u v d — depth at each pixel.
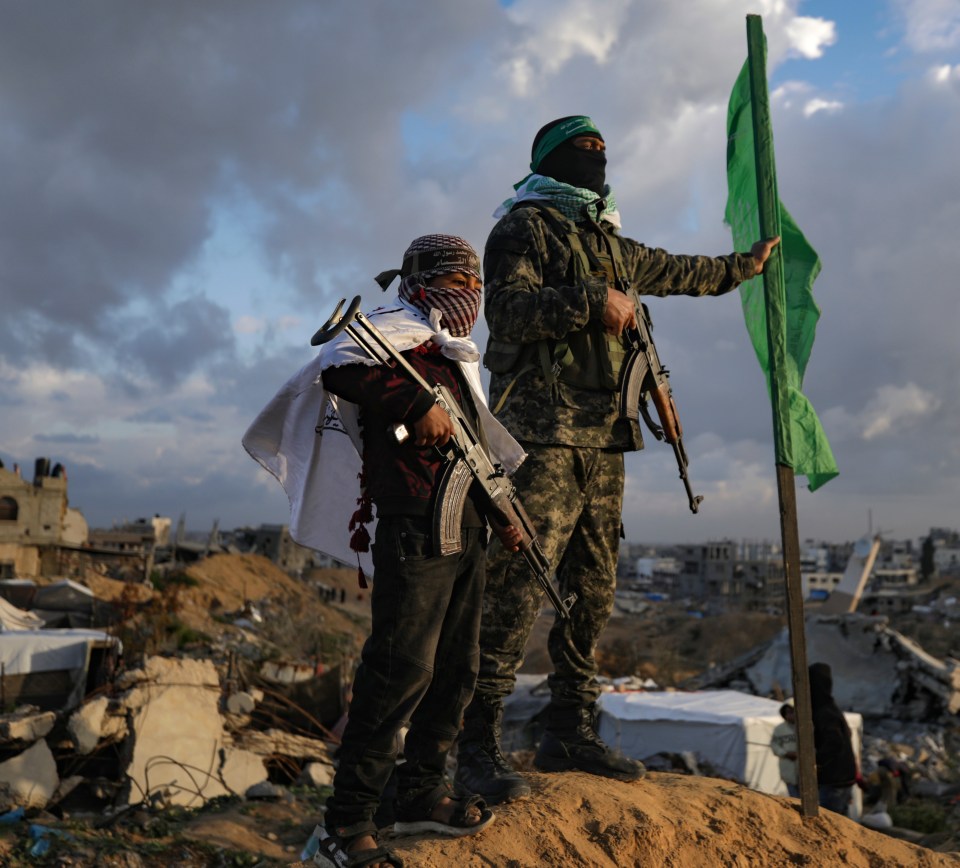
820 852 3.36
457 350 2.84
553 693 3.71
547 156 3.75
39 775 11.50
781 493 3.85
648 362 3.63
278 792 13.41
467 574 2.86
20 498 47.59
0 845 9.45
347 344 2.69
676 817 3.27
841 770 10.95
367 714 2.65
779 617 83.38
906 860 3.41
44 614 26.67
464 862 2.74
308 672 23.95
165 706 13.13
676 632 81.19
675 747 16.69
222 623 42.28
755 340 4.48
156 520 98.88
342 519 3.04
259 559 76.88
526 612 3.35
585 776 3.47
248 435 2.99
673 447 3.86
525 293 3.37
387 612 2.67
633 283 3.78
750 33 4.28
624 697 18.34
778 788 16.30
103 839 10.08
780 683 28.20
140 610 23.02
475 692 3.29
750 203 4.38
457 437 2.77
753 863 3.22
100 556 54.34
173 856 10.23
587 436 3.44
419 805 2.91
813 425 4.25
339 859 2.58
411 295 2.92
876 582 163.25
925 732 26.00
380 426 2.76
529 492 3.37
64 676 14.80
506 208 3.87
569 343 3.43
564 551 3.54
